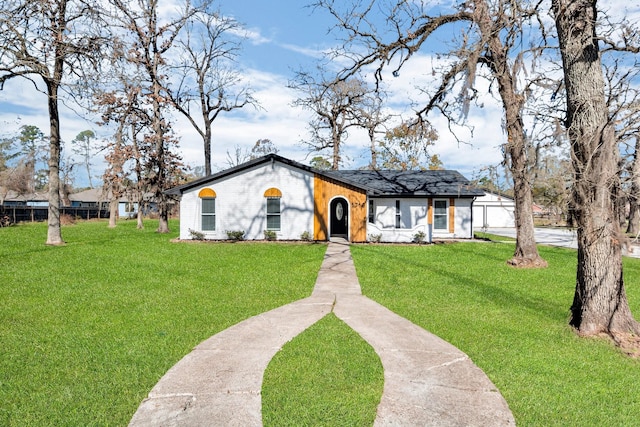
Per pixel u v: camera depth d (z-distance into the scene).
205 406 4.07
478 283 10.52
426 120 16.86
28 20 12.76
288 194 20.92
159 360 5.27
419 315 7.53
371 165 39.62
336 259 14.49
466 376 4.85
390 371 4.98
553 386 4.61
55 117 16.94
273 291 9.45
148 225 34.69
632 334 6.25
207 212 20.97
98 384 4.55
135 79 22.70
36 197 57.12
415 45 14.33
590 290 6.54
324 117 38.50
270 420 3.82
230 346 5.83
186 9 25.78
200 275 11.21
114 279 10.40
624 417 3.94
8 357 5.29
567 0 6.56
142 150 29.12
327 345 5.89
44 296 8.52
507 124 10.42
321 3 13.88
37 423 3.74
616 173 5.76
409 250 17.33
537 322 7.13
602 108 6.21
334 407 4.07
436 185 24.56
